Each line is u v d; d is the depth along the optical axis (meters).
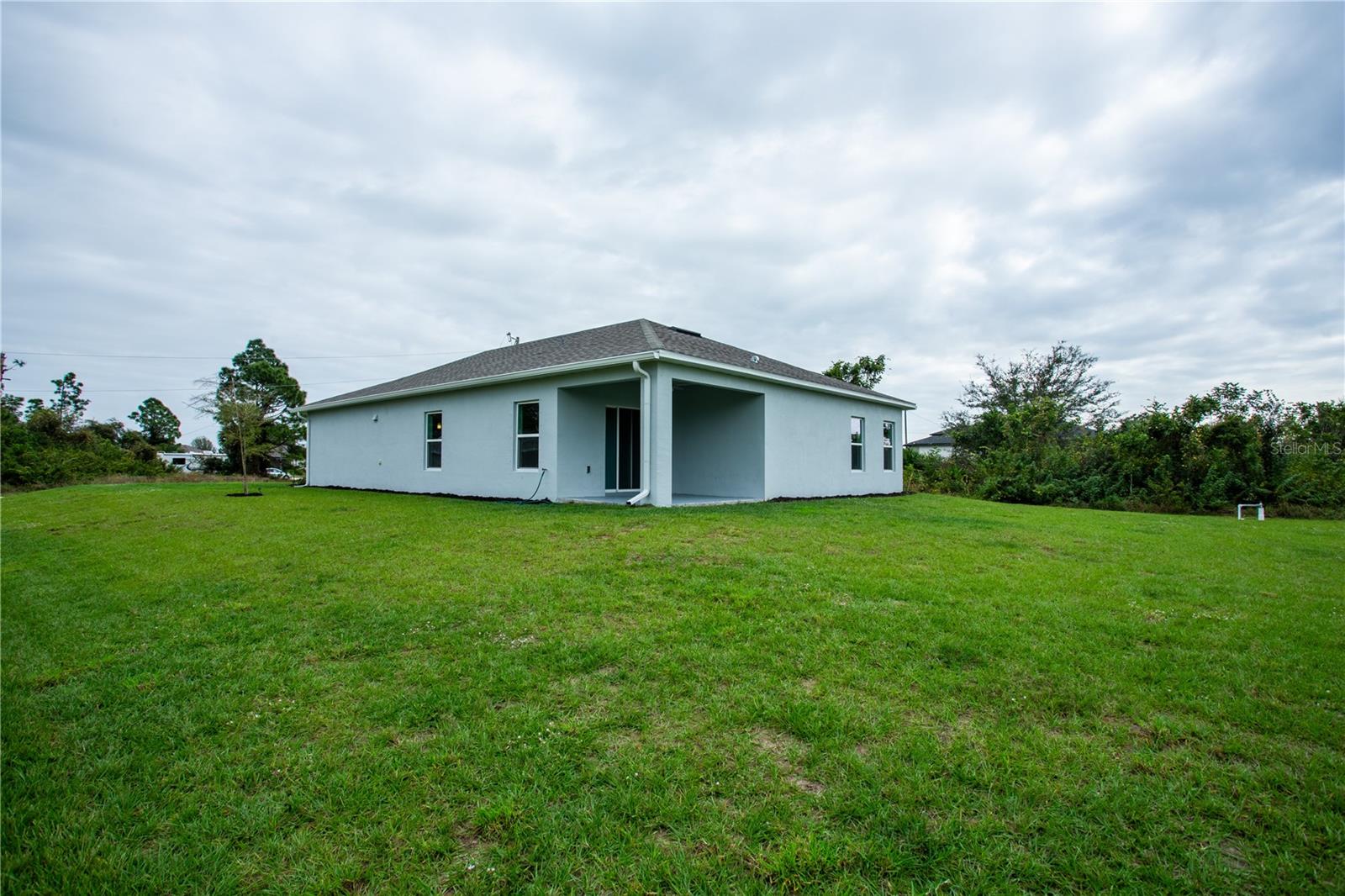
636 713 3.03
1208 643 3.96
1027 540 7.84
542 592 5.11
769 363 14.09
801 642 3.92
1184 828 2.15
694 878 1.94
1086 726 2.88
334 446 18.09
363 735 2.88
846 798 2.34
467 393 13.48
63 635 4.39
